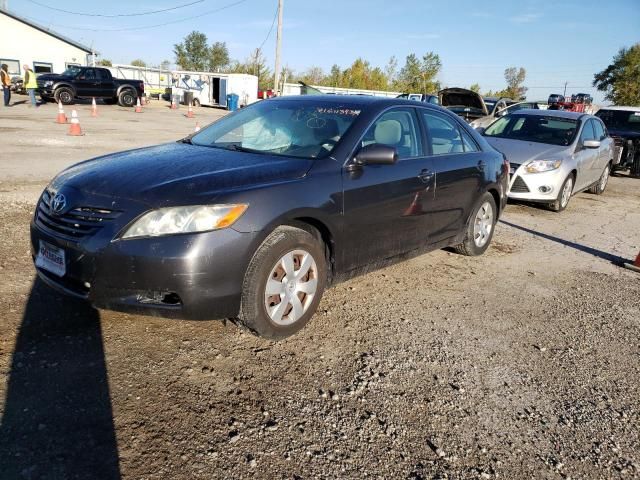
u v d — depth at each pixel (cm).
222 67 7388
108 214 300
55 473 220
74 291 309
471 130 548
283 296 338
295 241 336
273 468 236
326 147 383
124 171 337
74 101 2720
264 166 349
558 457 261
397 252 436
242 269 309
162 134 1606
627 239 731
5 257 455
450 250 601
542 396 314
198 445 245
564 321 429
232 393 288
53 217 321
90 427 250
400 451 255
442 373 329
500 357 358
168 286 290
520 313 438
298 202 333
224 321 371
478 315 425
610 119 1487
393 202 409
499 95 7425
